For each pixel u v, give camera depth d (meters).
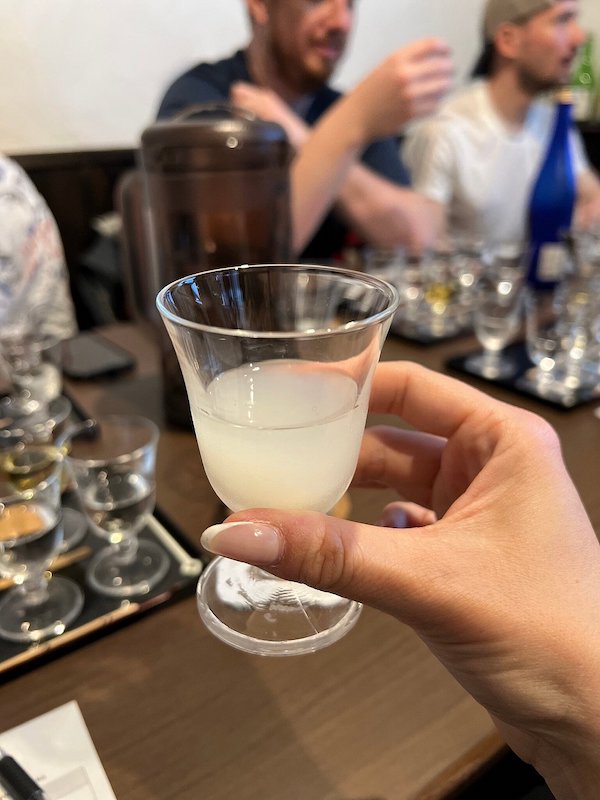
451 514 0.24
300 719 0.26
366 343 0.22
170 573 0.34
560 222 0.83
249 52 1.11
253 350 0.22
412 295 0.71
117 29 1.11
